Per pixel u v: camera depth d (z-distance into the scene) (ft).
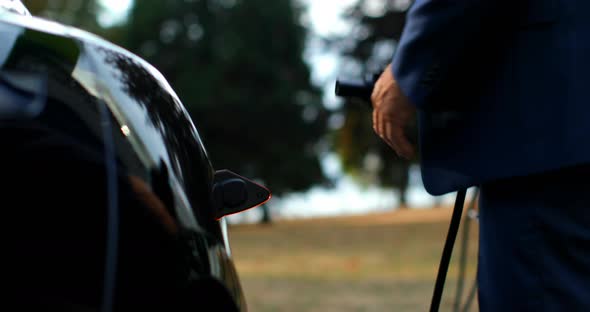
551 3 5.38
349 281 32.48
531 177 5.42
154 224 5.21
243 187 6.64
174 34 143.95
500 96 5.57
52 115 5.01
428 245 59.26
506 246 5.49
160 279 5.15
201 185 5.91
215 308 5.67
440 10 5.53
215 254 5.76
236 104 136.77
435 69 5.68
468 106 5.74
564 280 5.23
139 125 5.47
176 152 5.72
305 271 39.22
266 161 141.28
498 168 5.48
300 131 143.23
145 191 5.22
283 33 143.54
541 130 5.36
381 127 6.27
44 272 4.75
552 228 5.31
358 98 6.73
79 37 5.58
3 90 4.93
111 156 5.13
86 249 4.88
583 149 5.19
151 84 5.96
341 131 142.82
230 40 139.03
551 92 5.35
